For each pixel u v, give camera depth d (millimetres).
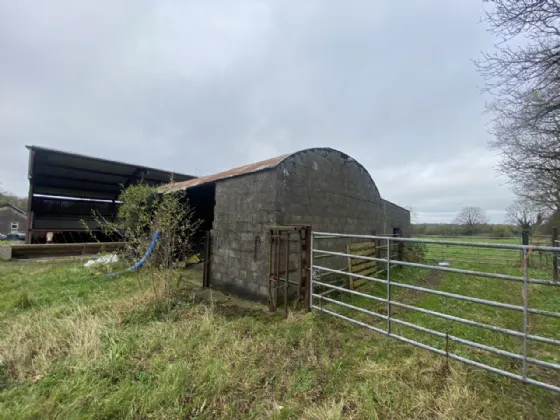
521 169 5438
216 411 2000
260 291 4590
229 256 5266
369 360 2639
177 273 5820
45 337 2936
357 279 5969
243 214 5012
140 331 3172
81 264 7699
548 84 3809
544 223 13953
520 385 2316
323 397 2148
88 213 13781
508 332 2197
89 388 2123
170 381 2236
